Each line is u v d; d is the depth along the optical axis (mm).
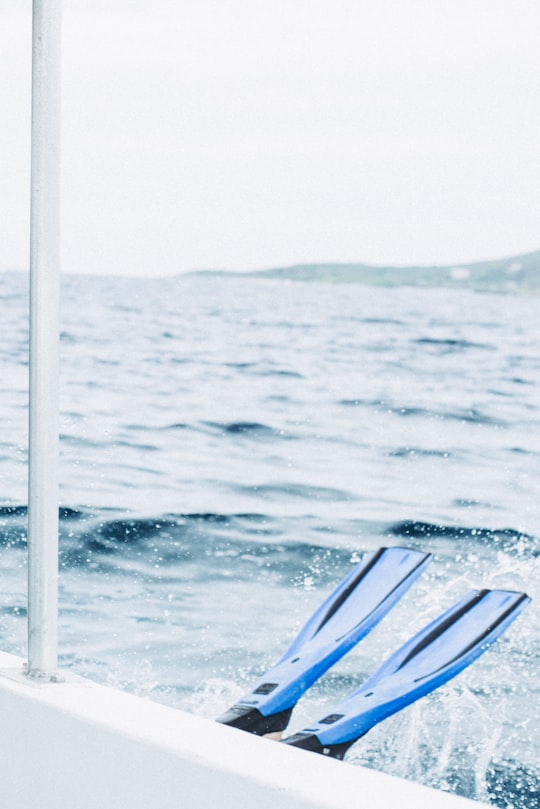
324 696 5973
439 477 13688
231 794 1089
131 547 9445
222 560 9445
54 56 1428
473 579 9914
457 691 6371
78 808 1263
